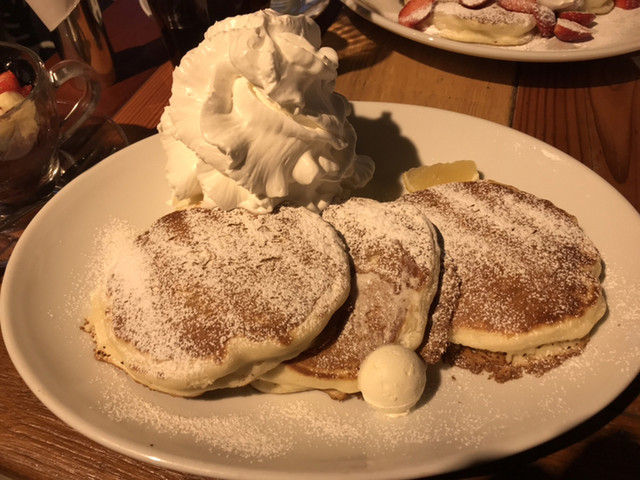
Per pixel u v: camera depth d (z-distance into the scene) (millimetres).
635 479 223
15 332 252
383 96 424
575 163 316
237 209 281
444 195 301
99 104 438
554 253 267
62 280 287
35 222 296
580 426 237
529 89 423
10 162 327
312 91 278
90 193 317
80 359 255
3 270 313
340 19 501
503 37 450
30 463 239
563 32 443
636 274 265
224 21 279
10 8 524
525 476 227
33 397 258
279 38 261
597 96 412
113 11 541
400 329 242
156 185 331
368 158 333
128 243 287
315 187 292
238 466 210
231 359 229
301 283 244
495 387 244
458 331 253
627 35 450
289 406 244
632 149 369
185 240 268
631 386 248
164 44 456
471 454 210
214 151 268
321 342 245
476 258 267
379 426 233
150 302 248
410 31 440
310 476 206
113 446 219
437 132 351
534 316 248
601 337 251
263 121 265
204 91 270
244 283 245
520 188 322
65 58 454
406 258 255
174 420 234
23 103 321
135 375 237
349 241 270
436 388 247
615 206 292
